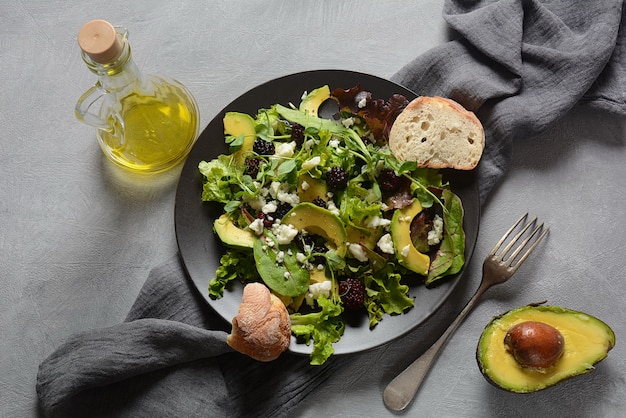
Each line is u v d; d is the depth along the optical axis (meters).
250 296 0.64
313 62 0.76
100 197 0.74
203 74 0.76
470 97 0.72
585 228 0.73
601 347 0.65
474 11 0.74
